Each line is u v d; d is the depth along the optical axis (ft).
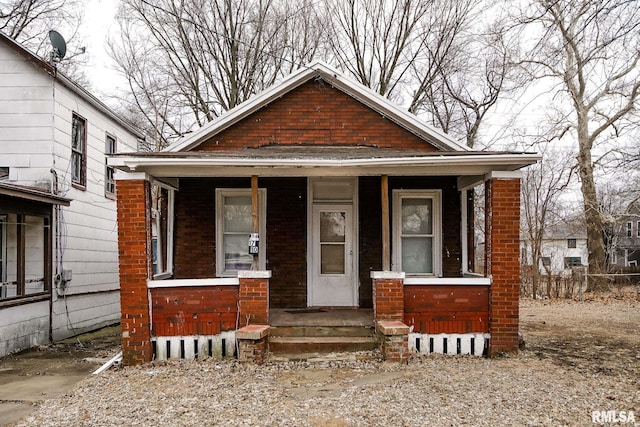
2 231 33.71
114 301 47.32
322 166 26.73
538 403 18.79
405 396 19.53
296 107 34.37
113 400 19.94
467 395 19.69
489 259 27.35
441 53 76.79
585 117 65.67
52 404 20.07
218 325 26.61
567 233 130.93
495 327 26.66
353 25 77.71
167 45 76.18
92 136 42.55
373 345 26.32
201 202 33.73
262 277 26.53
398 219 33.81
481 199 82.79
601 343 31.40
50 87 35.19
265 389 20.74
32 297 32.86
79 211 39.75
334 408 18.24
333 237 33.99
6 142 34.86
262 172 27.32
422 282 26.96
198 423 17.04
